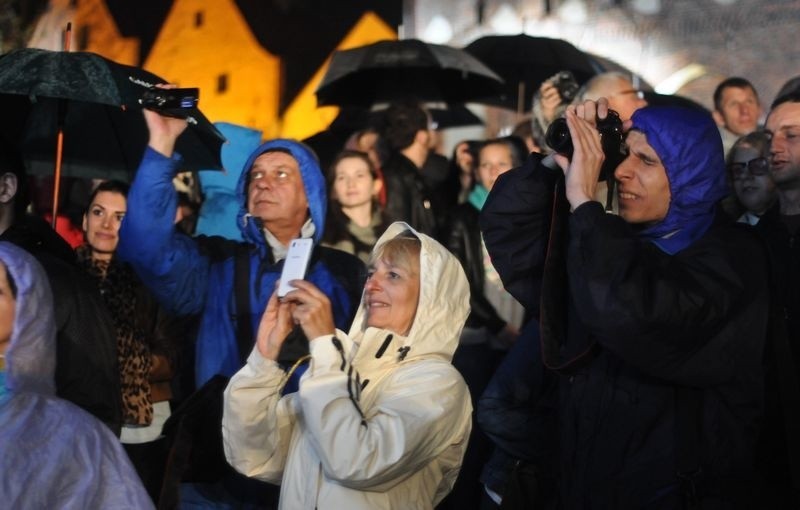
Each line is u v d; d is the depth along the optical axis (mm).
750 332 4699
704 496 4633
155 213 6441
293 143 6781
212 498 6219
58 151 7395
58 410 4609
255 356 5000
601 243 4555
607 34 11266
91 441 4609
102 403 5527
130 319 7113
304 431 5012
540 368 5805
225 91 13453
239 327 6539
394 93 11086
